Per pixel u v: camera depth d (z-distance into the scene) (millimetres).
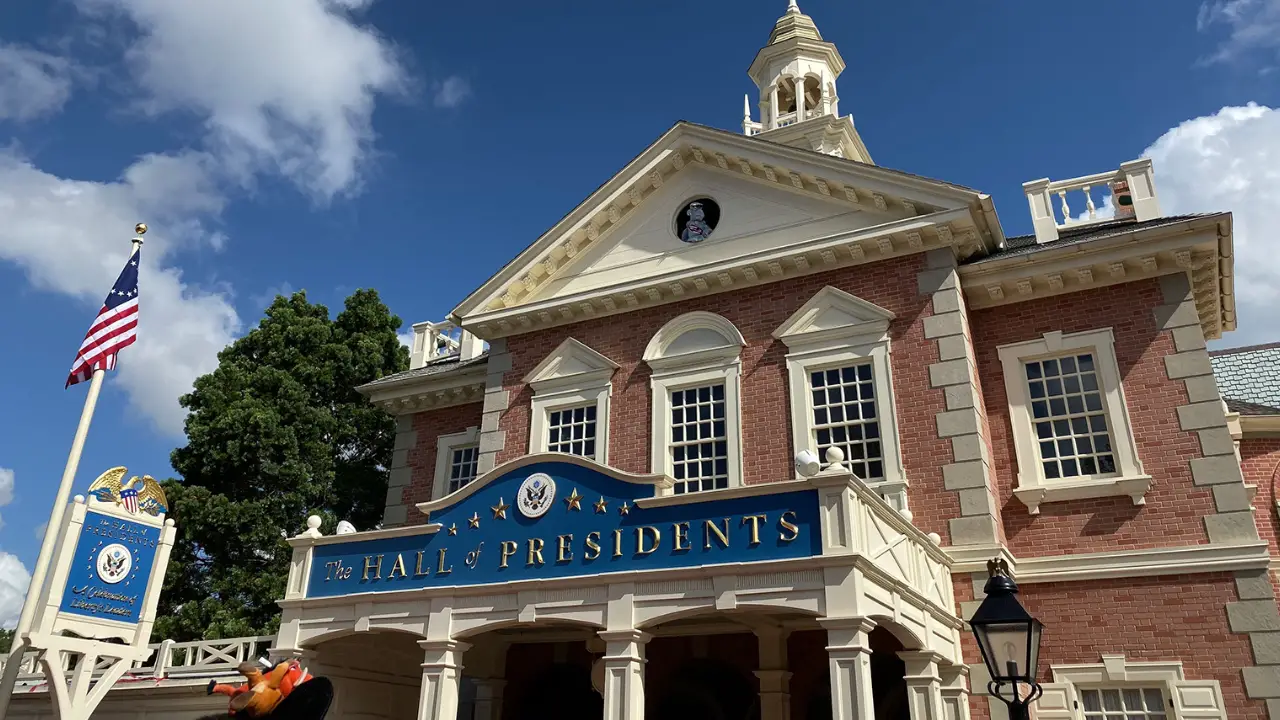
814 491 10883
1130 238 14922
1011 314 16172
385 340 35625
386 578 13438
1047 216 16922
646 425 17109
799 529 10766
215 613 27203
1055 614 13844
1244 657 12578
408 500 21188
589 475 12570
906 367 15344
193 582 28766
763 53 28312
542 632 17047
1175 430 14258
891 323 15766
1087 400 15234
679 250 18359
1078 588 13836
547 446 18047
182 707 16391
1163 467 14133
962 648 13461
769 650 14633
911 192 16141
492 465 18406
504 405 18812
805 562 10453
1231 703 12469
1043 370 15742
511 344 19359
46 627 14109
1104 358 15156
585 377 18062
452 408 21641
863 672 9711
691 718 15781
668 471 16578
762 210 17828
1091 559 13883
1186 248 14758
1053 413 15398
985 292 16188
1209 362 14344
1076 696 13250
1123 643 13297
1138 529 13914
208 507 28297
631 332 18062
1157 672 12945
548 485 12781
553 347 18781
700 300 17625
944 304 15430
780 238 17375
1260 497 19688
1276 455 19906
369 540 13906
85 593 14734
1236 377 24297
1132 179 16516
